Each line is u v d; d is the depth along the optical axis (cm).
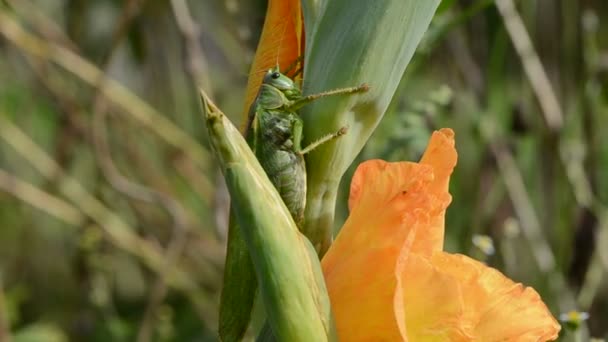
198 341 96
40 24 93
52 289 111
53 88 95
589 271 79
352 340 40
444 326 39
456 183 85
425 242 40
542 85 80
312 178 43
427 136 67
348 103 42
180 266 101
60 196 99
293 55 44
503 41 80
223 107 107
